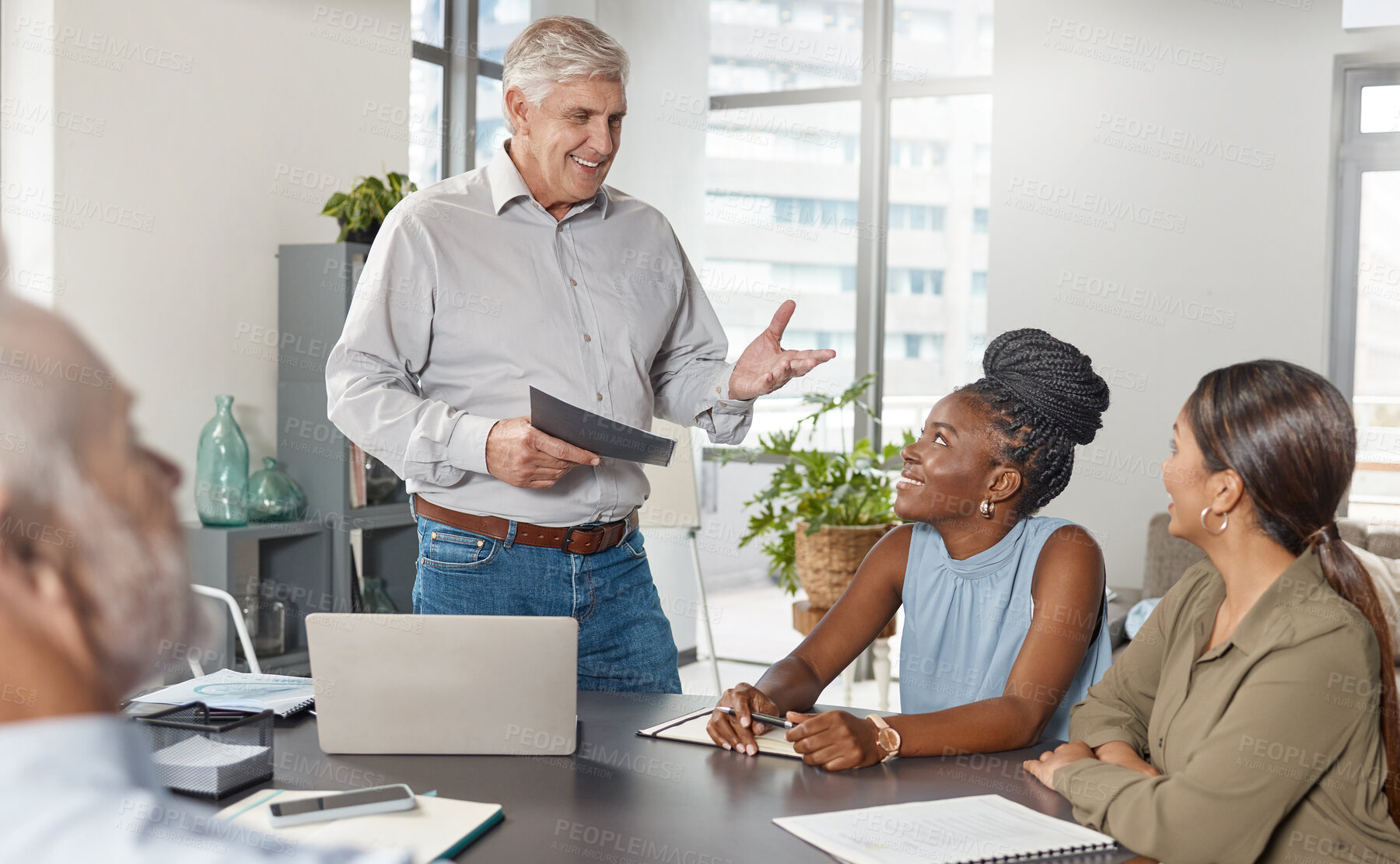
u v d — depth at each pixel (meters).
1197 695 1.33
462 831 1.16
